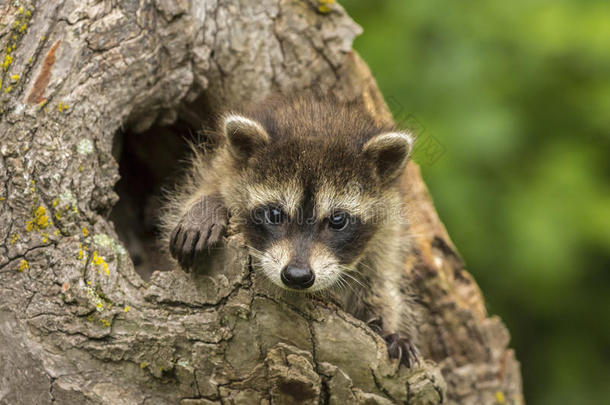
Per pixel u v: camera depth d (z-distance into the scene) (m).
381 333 9.84
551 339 14.72
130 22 9.64
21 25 9.16
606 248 13.77
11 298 8.35
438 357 11.59
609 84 13.91
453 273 11.90
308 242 9.05
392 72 13.77
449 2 13.91
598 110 13.69
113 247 8.74
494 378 11.59
